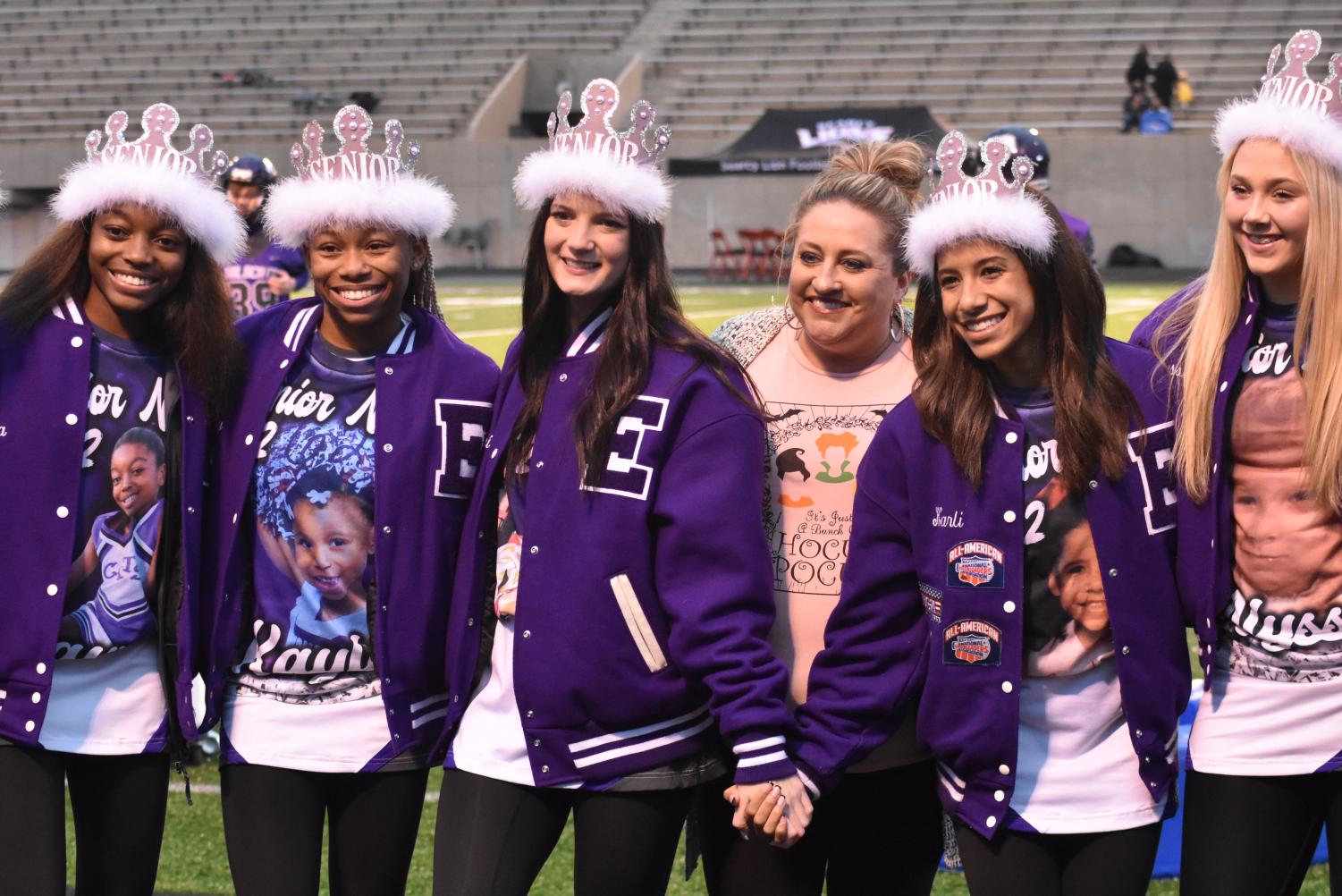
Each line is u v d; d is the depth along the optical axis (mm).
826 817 2756
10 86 30109
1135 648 2510
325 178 2744
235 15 31703
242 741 2697
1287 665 2570
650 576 2566
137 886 2832
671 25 30312
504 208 25109
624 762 2541
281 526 2721
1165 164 23453
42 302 2764
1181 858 2695
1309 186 2541
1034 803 2504
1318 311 2523
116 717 2760
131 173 2715
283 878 2652
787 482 2713
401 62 29859
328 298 2746
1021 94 27734
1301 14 28219
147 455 2775
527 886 2578
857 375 2729
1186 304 2803
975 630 2520
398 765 2723
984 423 2520
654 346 2609
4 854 2666
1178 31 28453
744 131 27672
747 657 2504
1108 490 2500
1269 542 2572
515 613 2582
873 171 2803
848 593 2600
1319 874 3779
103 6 32156
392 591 2713
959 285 2518
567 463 2576
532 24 30562
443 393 2789
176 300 2795
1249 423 2592
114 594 2750
